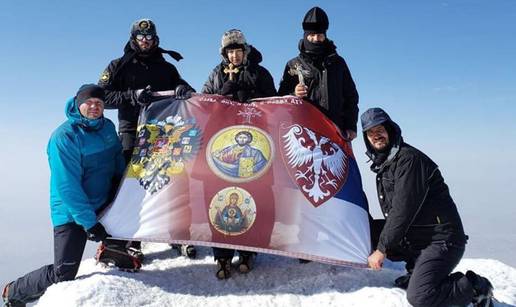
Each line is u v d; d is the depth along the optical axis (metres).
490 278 4.93
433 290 3.58
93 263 4.62
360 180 4.48
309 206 4.05
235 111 4.66
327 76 4.85
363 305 3.68
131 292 3.84
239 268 4.40
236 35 4.71
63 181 4.03
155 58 5.27
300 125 4.51
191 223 4.01
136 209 4.19
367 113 3.86
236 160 4.24
